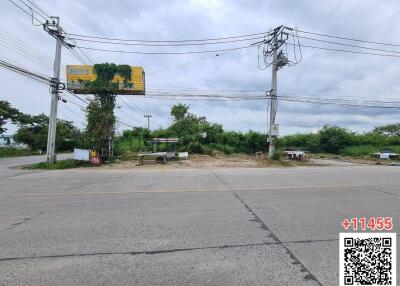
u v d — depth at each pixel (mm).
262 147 33906
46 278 3428
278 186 10398
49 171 17641
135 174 15156
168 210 6750
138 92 25781
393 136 43500
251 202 7574
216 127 34562
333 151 40688
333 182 11469
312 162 25094
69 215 6367
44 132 52219
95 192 9422
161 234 4984
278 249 4273
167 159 25203
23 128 50969
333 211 6531
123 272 3568
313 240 4645
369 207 6918
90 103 23391
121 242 4613
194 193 9023
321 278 3373
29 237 4898
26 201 8016
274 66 23281
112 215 6320
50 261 3916
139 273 3539
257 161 23703
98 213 6520
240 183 11281
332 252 4148
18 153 44406
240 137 34344
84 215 6352
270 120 23672
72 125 55812
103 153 23375
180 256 4043
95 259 3971
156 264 3793
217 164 21703
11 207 7262
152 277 3430
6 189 10344
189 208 6934
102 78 25172
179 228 5320
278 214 6285
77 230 5254
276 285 3217
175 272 3555
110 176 14297
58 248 4383
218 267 3684
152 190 9711
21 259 3992
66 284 3279
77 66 25250
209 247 4371
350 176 13695
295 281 3303
